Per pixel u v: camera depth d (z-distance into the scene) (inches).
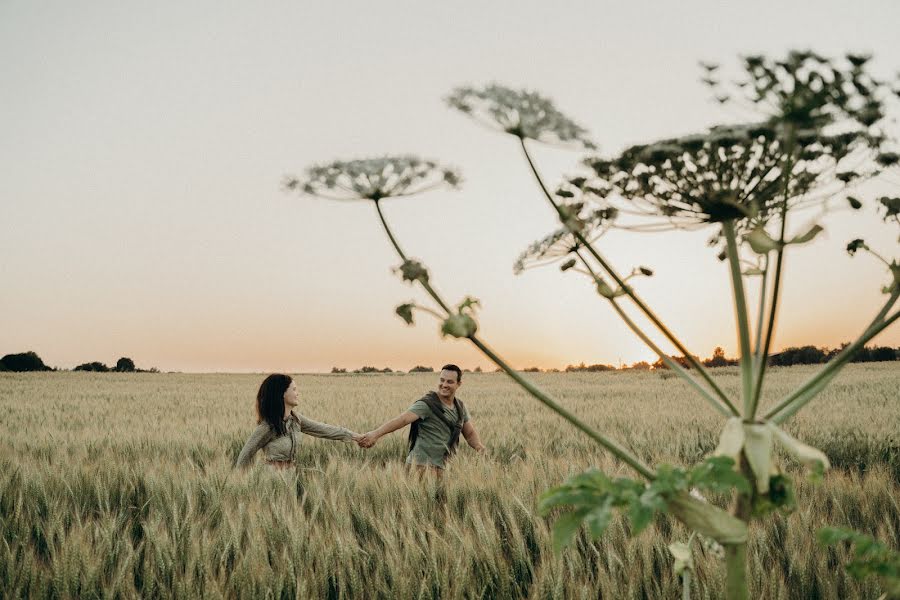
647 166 46.5
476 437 241.8
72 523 173.6
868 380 1095.6
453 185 51.1
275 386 224.5
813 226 42.3
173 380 1656.0
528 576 150.3
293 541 159.5
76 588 137.3
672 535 154.1
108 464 251.6
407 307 45.6
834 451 344.8
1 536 155.2
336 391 1043.9
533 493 200.7
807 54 37.3
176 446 374.6
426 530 166.4
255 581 138.3
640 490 41.8
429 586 140.3
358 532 185.2
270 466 221.3
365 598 144.6
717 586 123.3
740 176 45.0
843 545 150.3
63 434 405.7
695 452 349.7
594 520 40.3
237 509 185.5
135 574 153.8
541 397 45.6
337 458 297.0
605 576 135.3
